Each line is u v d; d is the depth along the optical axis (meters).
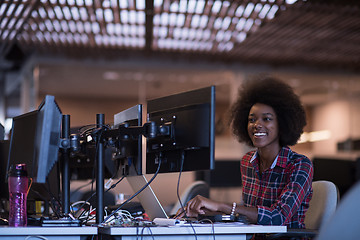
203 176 5.96
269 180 2.75
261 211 2.38
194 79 10.47
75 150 2.34
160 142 2.28
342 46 8.98
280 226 2.16
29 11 6.97
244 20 7.40
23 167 2.17
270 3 6.56
